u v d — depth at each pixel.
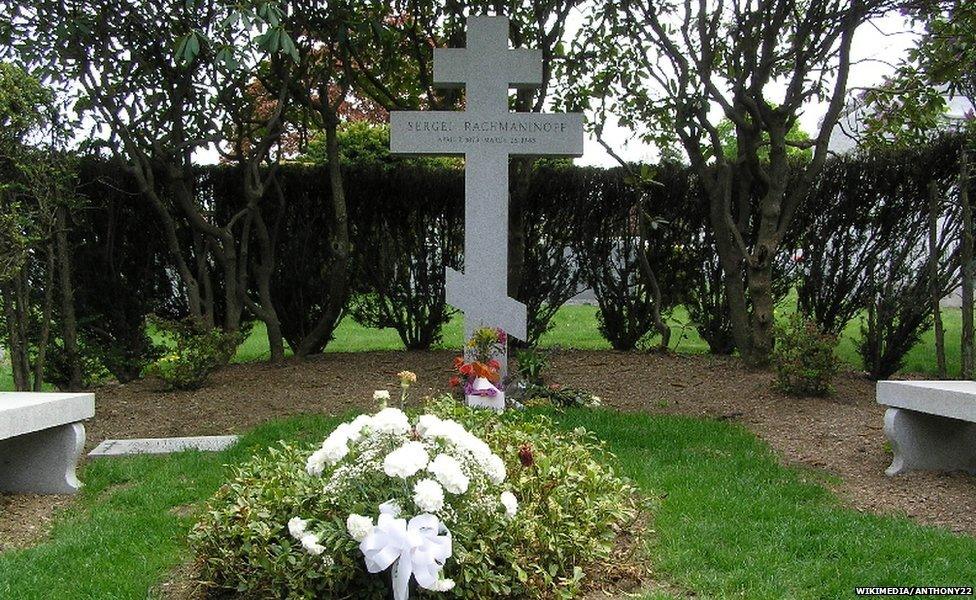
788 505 5.03
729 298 9.29
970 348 8.03
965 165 8.16
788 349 7.93
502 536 3.78
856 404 7.63
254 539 3.71
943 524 4.86
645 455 6.11
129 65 8.55
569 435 5.20
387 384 8.38
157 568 4.21
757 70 8.81
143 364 9.41
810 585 4.00
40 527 4.95
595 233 10.52
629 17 8.98
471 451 3.75
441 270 10.59
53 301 8.78
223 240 9.34
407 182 10.25
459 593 3.55
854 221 9.75
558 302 10.73
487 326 7.74
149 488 5.38
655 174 9.92
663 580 4.14
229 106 9.28
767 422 7.05
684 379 8.64
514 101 9.97
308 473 3.84
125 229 9.47
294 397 7.85
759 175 8.89
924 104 9.91
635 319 10.65
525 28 9.69
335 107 9.50
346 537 3.48
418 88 10.56
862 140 10.20
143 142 8.98
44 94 7.32
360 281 10.56
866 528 4.64
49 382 8.80
